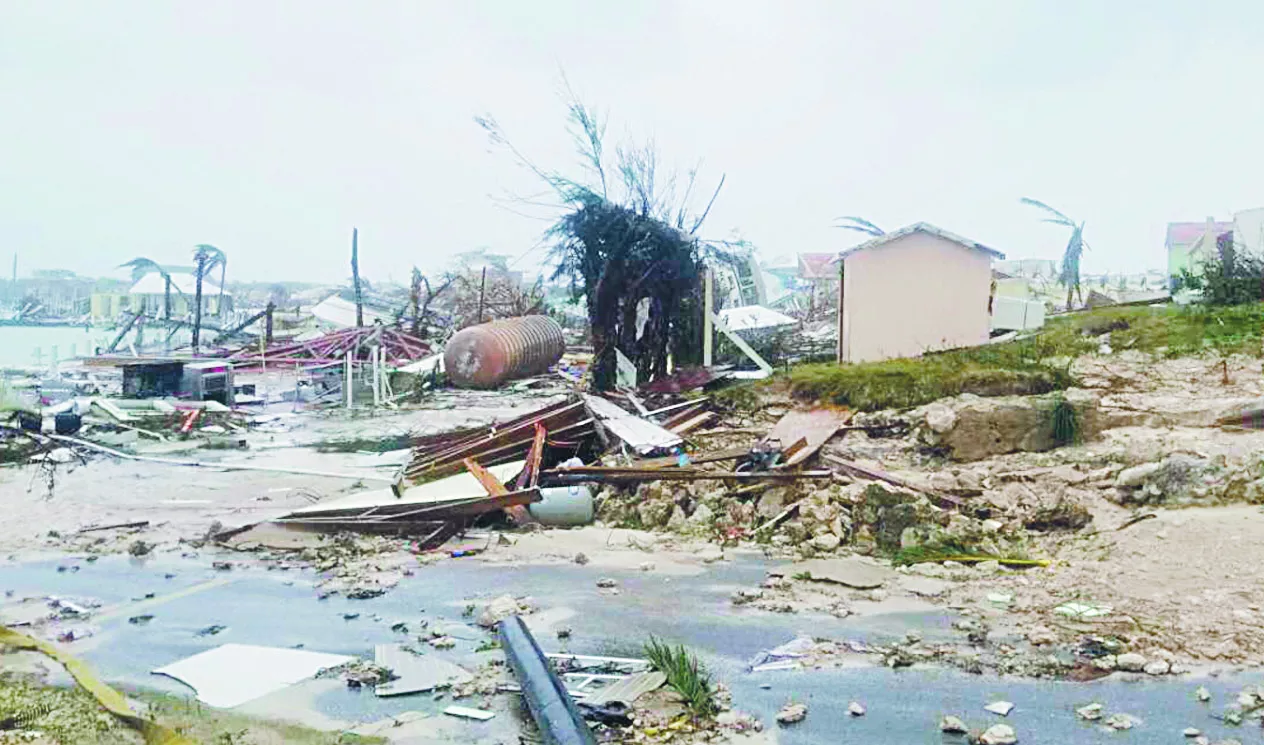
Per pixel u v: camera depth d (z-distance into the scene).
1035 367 16.83
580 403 17.34
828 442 14.38
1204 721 6.38
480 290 45.59
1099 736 6.20
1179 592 8.87
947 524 11.12
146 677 7.60
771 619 8.83
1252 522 10.33
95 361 24.72
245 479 16.25
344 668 7.72
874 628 8.48
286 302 81.25
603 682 7.32
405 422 23.44
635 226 21.75
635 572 10.57
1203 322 19.64
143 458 18.28
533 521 12.75
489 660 7.89
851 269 21.47
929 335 21.27
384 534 12.40
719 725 6.52
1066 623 8.34
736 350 24.67
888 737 6.30
